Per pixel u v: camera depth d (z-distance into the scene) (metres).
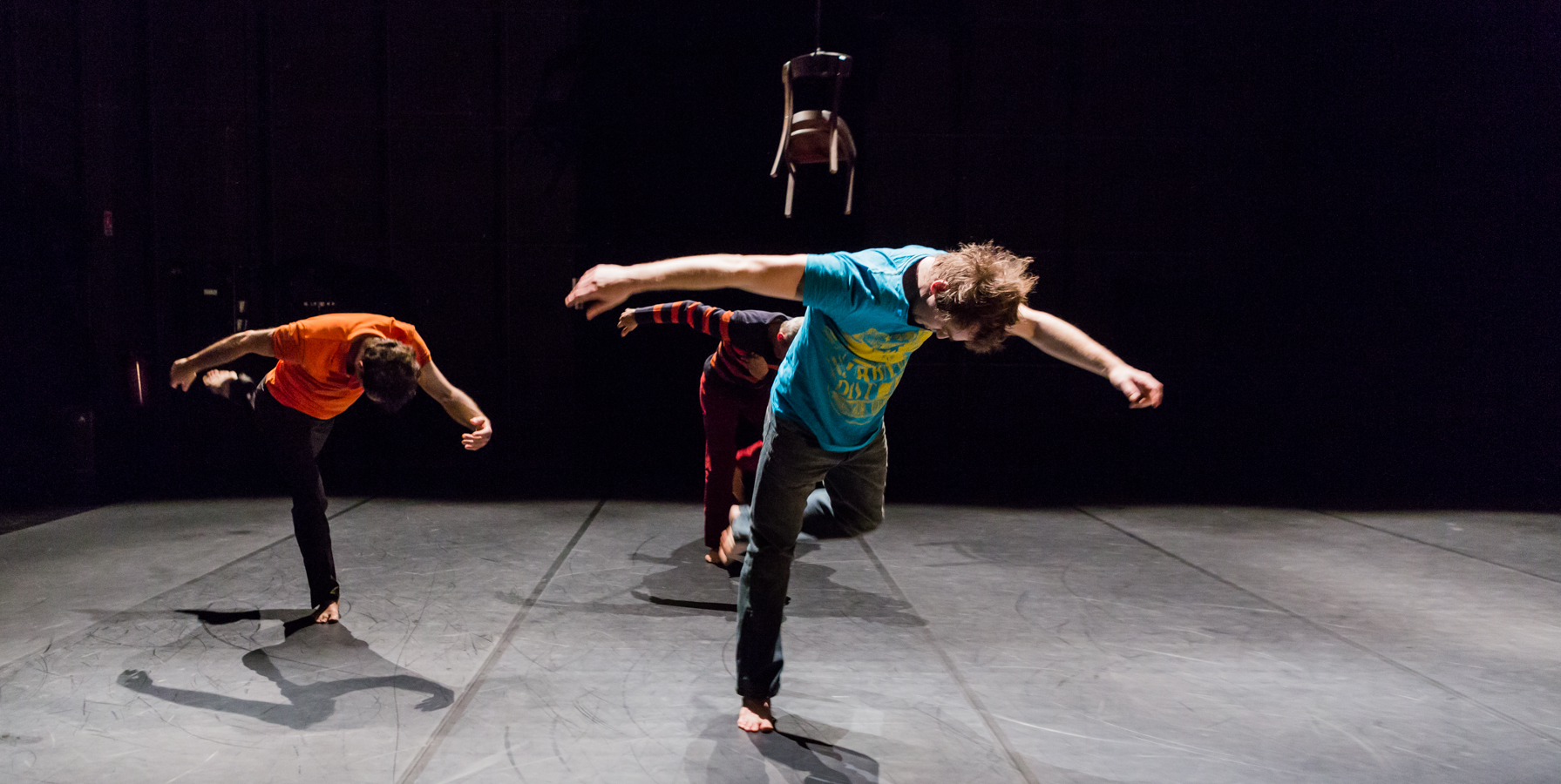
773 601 2.31
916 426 7.23
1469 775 2.11
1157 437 7.31
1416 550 4.66
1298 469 7.36
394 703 2.47
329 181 6.90
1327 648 3.06
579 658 2.88
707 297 7.18
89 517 5.16
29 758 2.11
